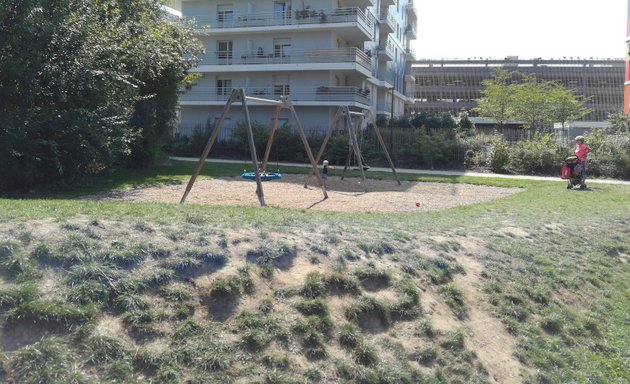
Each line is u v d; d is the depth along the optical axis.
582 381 5.16
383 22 52.22
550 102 49.78
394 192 16.89
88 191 13.89
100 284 4.20
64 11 13.80
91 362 3.63
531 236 8.74
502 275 6.74
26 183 13.01
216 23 41.75
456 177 23.05
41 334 3.71
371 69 46.91
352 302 4.98
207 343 4.04
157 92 21.58
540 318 6.08
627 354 5.89
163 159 23.53
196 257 4.89
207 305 4.45
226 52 42.34
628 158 24.23
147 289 4.38
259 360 4.06
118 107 15.76
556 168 25.61
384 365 4.33
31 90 13.49
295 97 40.16
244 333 4.23
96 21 15.59
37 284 4.04
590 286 7.40
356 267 5.48
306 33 40.84
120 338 3.88
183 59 21.56
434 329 4.98
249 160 31.84
